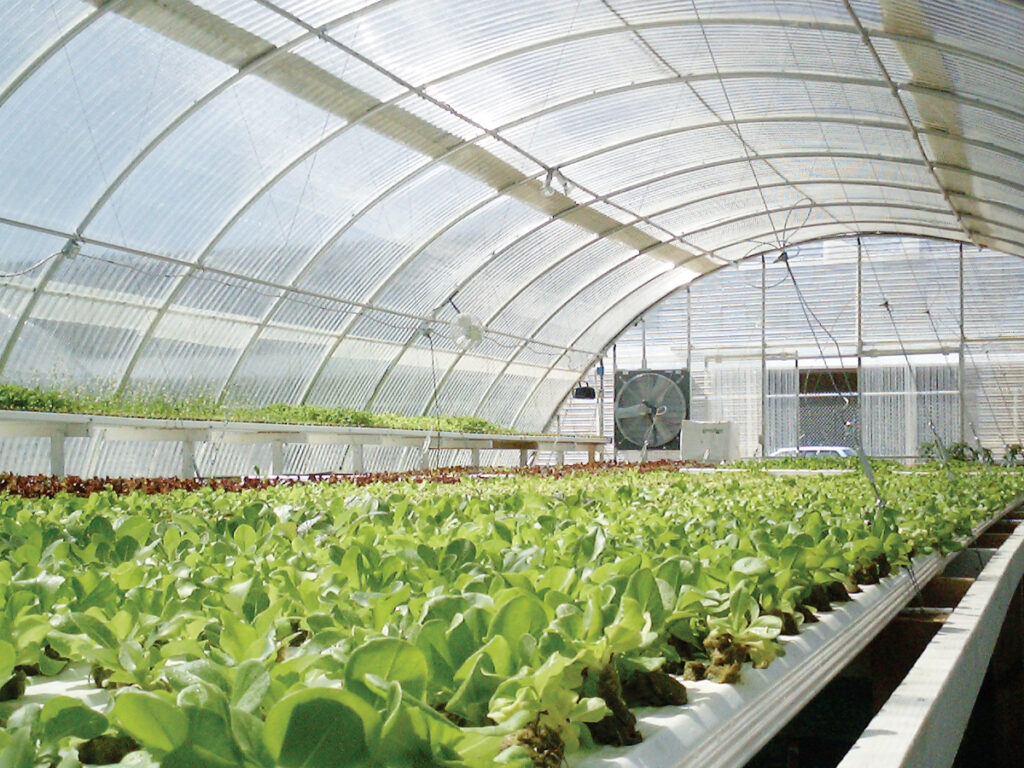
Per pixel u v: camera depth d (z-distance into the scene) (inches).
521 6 522.3
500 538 142.7
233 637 69.8
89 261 586.6
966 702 116.1
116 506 217.2
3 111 465.1
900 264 1147.9
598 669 69.3
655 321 1246.9
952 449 989.8
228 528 167.2
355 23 499.8
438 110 621.0
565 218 884.0
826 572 121.5
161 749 46.1
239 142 578.9
